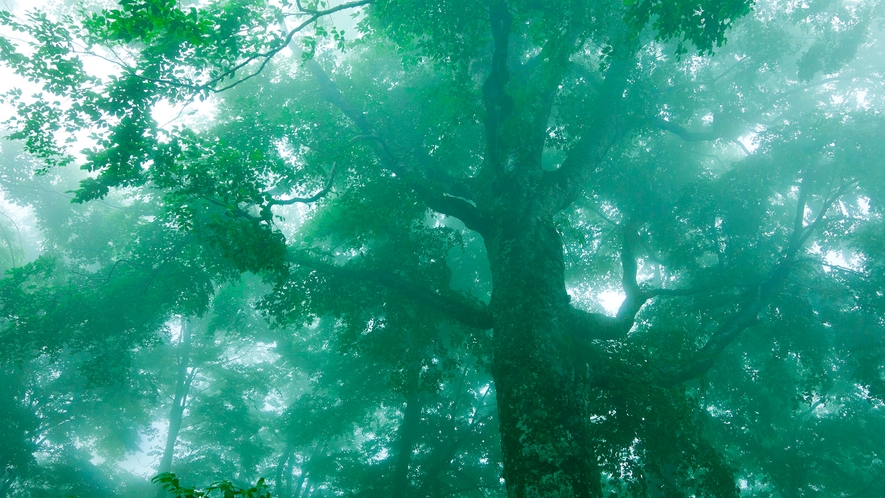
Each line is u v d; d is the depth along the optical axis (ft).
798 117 59.52
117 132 32.24
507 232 37.01
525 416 26.13
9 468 63.46
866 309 49.62
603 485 35.76
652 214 59.31
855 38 50.62
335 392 70.28
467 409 70.23
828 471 65.77
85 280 55.88
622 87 49.01
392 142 50.65
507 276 33.68
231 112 54.13
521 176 40.96
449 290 49.26
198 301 52.54
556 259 35.06
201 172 33.12
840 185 55.52
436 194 44.29
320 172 48.98
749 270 52.42
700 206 56.85
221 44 33.37
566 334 31.01
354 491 67.67
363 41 40.57
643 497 34.24
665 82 55.26
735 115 54.60
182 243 49.78
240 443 81.82
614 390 34.73
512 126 42.88
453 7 37.63
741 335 58.95
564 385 27.68
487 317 38.42
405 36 41.55
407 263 50.85
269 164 40.98
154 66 32.65
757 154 54.13
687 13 26.48
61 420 72.43
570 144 50.44
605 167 58.34
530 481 23.68
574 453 24.67
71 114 31.17
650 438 34.83
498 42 38.01
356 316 50.52
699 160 70.59
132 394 73.15
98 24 29.17
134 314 49.83
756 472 65.51
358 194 48.24
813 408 80.89
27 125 30.27
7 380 67.92
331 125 51.90
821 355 58.80
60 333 47.75
